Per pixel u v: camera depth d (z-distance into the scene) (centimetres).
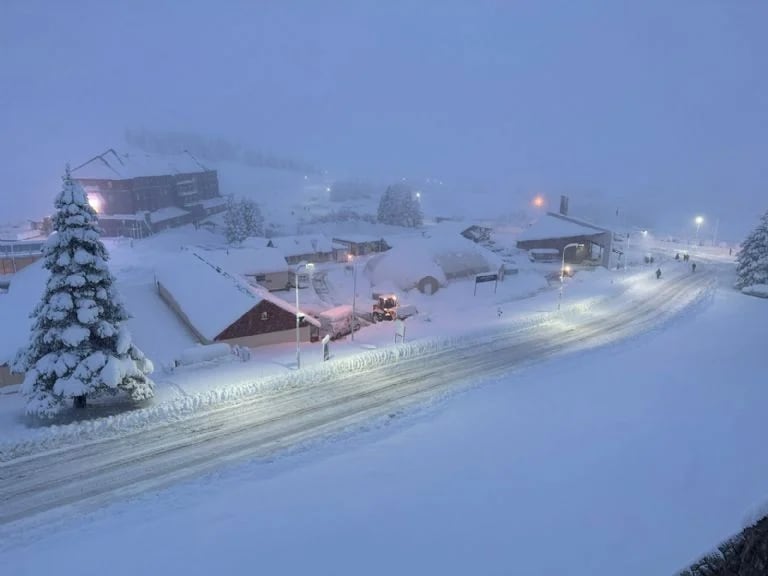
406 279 6144
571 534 1673
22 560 1695
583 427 2578
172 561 1642
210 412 2834
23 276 4506
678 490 1894
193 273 4844
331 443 2541
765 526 1373
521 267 7750
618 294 6078
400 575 1527
